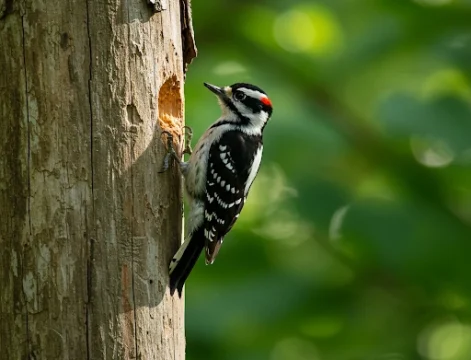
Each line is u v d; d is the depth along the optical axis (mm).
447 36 14781
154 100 9195
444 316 14547
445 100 13617
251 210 15258
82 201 8820
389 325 14500
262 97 11305
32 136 8805
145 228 9094
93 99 8867
